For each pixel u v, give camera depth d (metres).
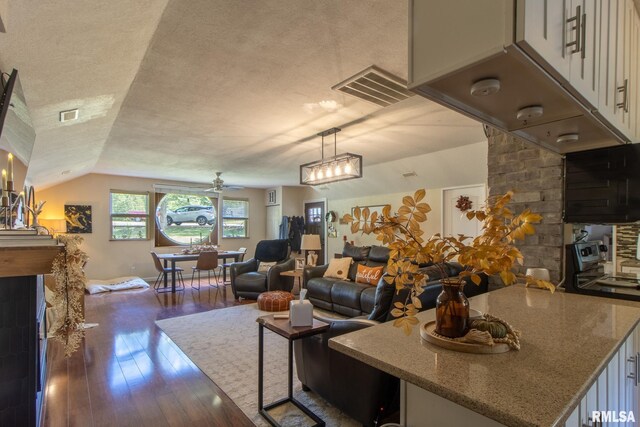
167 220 7.56
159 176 7.00
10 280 1.63
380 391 1.85
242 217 8.74
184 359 2.96
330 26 1.74
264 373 2.69
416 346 1.13
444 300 1.16
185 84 2.43
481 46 0.81
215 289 6.23
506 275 1.08
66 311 1.79
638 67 1.78
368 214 1.20
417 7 0.95
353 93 2.59
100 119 3.05
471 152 4.44
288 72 2.25
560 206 2.14
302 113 3.07
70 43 1.63
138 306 4.88
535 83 0.97
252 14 1.64
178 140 4.02
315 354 2.24
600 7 1.22
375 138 4.00
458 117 3.21
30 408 1.66
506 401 0.77
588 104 1.14
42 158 3.69
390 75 2.29
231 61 2.11
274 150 4.57
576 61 1.00
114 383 2.51
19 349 1.64
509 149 2.39
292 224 8.35
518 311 1.55
